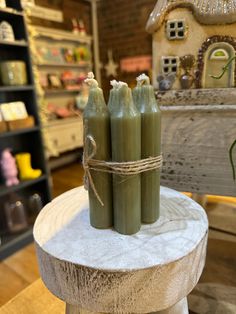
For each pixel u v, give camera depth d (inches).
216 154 27.6
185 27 26.6
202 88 27.4
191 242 18.3
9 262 57.8
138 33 120.6
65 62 119.3
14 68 61.4
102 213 19.7
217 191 28.5
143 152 19.3
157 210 20.9
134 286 16.3
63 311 31.6
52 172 118.3
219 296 28.8
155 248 17.7
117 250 17.7
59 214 22.7
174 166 30.1
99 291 16.7
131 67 127.4
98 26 133.8
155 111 18.9
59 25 116.0
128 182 18.3
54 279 18.1
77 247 18.1
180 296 18.0
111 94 18.8
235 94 25.7
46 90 109.9
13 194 72.1
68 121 119.8
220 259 33.9
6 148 68.7
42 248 18.1
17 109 64.0
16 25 62.7
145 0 114.3
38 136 69.7
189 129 28.3
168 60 28.3
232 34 25.1
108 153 18.7
